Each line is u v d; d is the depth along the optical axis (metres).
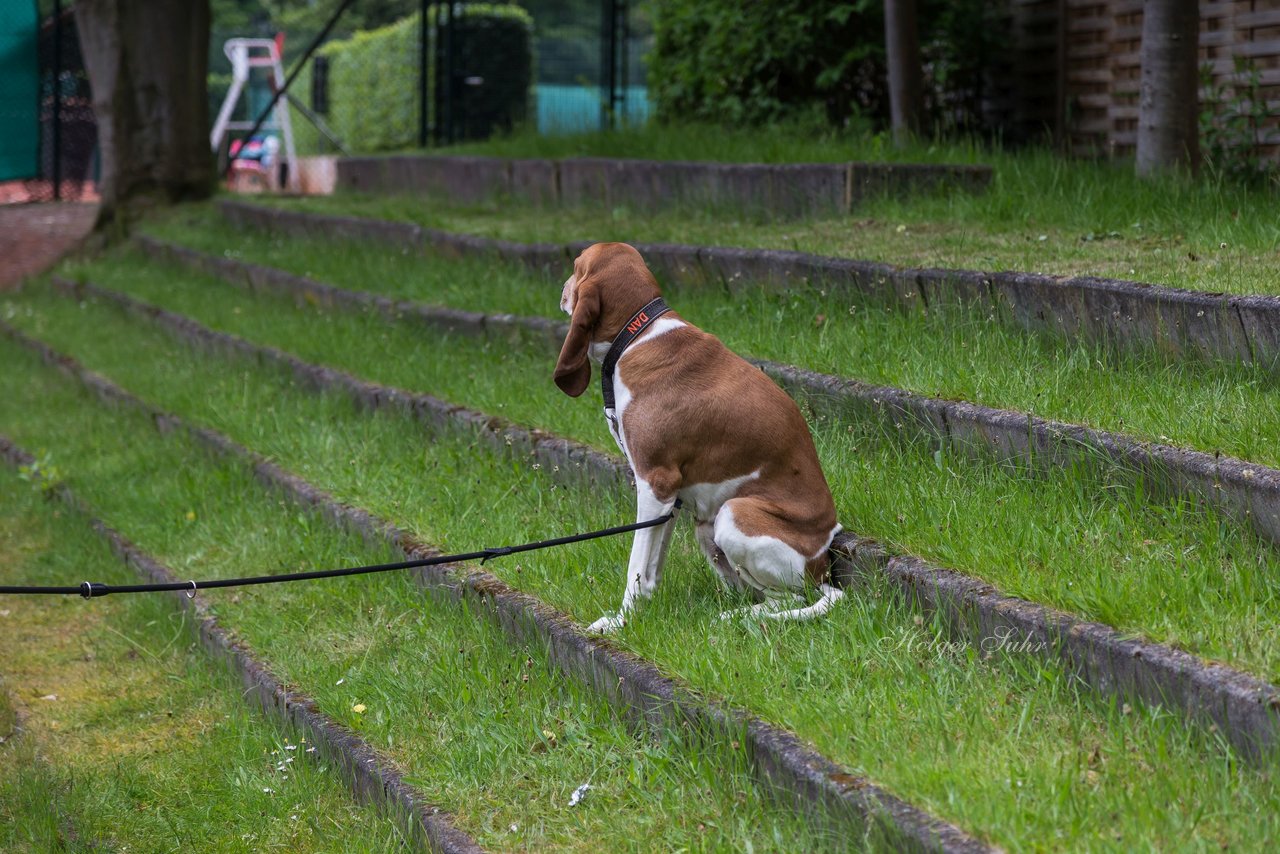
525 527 6.41
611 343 5.39
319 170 22.91
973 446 5.87
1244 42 10.71
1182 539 4.86
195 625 6.60
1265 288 6.18
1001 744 4.03
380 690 5.42
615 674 4.89
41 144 21.42
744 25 13.66
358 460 7.70
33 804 5.19
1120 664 4.16
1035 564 4.80
